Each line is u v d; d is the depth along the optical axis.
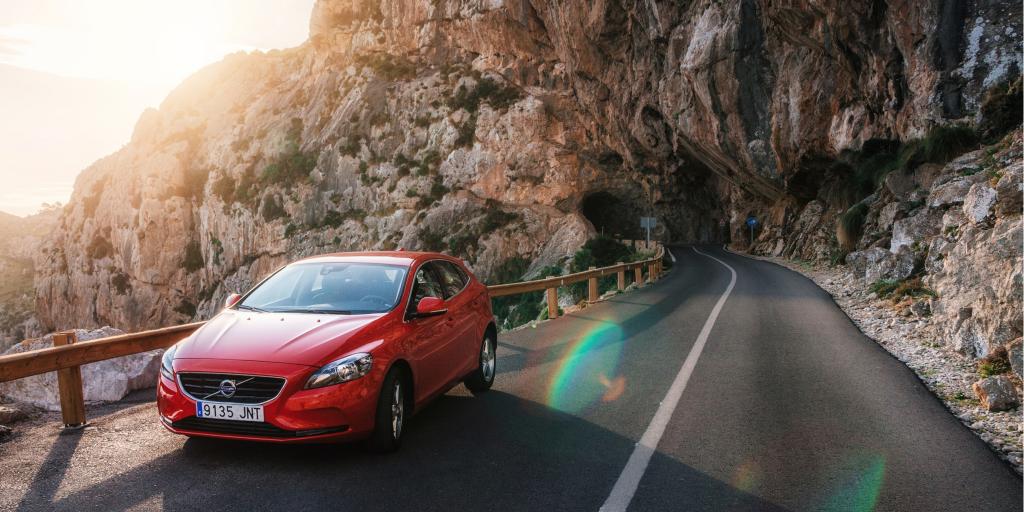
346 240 76.12
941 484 4.04
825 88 26.58
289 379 4.21
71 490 3.92
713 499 3.80
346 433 4.31
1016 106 17.28
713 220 75.69
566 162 67.38
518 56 71.50
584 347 9.45
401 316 5.20
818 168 30.14
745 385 6.83
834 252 25.67
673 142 45.75
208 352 4.48
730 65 31.59
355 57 92.12
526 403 6.18
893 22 20.11
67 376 5.44
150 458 4.52
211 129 104.88
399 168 76.25
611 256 51.56
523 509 3.63
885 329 10.32
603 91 53.25
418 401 5.12
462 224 69.25
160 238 98.44
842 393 6.42
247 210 87.56
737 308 13.79
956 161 16.19
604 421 5.51
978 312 7.84
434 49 82.25
